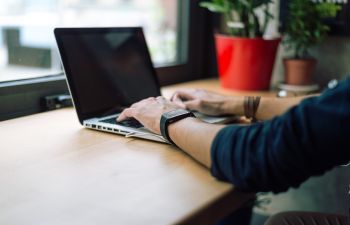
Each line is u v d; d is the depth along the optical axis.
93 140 1.00
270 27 1.88
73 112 1.27
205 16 1.99
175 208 0.67
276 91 1.68
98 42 1.24
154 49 1.96
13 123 1.13
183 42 1.93
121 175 0.79
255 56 1.61
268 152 0.72
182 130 0.90
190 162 0.87
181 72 1.89
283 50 1.88
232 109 1.20
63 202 0.67
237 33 1.70
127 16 2.15
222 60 1.69
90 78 1.18
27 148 0.92
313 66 1.70
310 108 0.69
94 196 0.70
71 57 1.14
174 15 1.95
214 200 0.71
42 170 0.80
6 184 0.73
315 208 1.98
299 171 0.71
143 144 0.98
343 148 0.67
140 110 1.05
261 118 1.18
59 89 1.39
